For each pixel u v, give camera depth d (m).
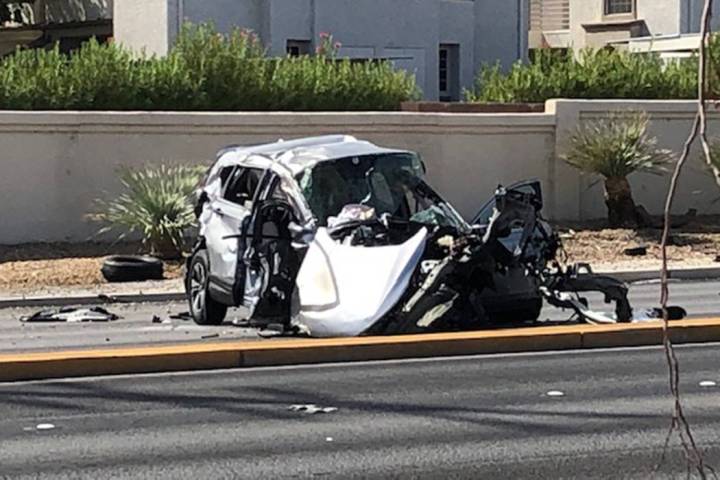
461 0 55.59
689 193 39.81
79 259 33.06
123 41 49.16
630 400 16.39
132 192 33.56
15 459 13.60
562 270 22.91
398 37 52.41
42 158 35.06
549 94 43.00
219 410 16.06
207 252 23.92
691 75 43.84
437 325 20.66
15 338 23.25
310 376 18.34
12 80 36.78
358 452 13.84
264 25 49.25
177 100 38.22
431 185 37.91
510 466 13.24
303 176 22.05
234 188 23.66
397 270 20.45
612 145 37.12
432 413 15.73
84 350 20.30
